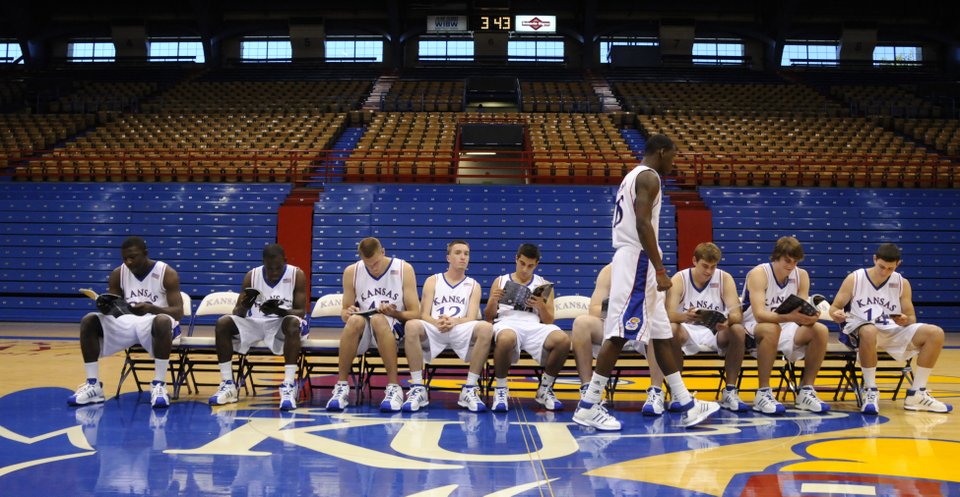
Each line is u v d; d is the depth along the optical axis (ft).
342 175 42.34
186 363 16.67
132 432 12.09
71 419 13.15
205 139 49.60
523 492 8.71
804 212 38.22
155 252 38.14
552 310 15.85
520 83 70.33
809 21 76.79
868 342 14.82
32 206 38.75
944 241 37.68
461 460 10.32
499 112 63.82
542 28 73.46
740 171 42.04
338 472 9.61
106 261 38.11
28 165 43.45
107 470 9.62
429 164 43.32
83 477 9.27
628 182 12.46
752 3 76.18
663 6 75.82
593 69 76.54
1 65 76.13
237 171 41.65
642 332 12.12
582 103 62.90
